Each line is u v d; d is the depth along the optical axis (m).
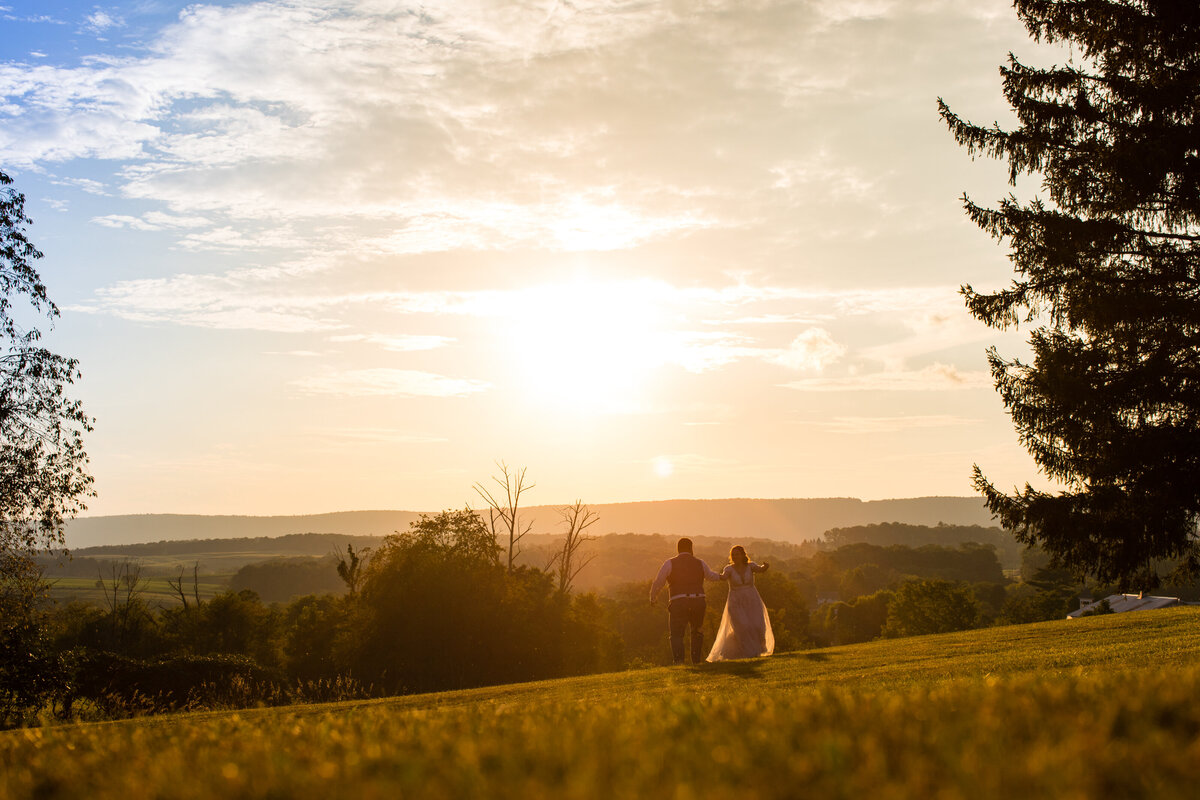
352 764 2.61
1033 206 20.22
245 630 67.94
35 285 24.58
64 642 61.84
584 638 47.16
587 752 2.53
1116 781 1.98
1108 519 19.16
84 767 3.09
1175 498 18.52
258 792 2.31
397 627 40.25
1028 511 19.64
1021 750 2.34
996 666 9.36
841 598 172.12
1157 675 4.23
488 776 2.31
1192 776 2.01
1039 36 20.72
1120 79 19.75
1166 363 18.86
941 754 2.29
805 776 2.11
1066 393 18.95
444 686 39.59
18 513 24.02
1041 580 95.56
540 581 47.16
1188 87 18.86
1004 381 20.03
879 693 4.60
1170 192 19.05
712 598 69.50
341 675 39.41
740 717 3.45
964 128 20.83
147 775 2.74
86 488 24.95
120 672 27.62
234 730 4.48
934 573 188.25
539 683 12.46
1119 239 19.59
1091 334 19.80
